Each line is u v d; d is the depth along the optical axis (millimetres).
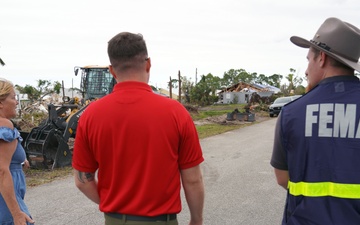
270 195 5930
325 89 1851
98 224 4711
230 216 4926
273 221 4738
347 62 1799
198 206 2166
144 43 2082
